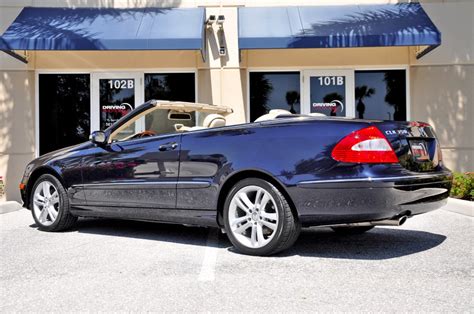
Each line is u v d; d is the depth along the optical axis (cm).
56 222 588
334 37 829
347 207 412
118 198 542
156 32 855
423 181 421
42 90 967
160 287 367
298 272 402
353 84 962
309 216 427
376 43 823
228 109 654
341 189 411
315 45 831
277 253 466
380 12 912
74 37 830
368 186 402
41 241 539
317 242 523
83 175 570
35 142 958
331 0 963
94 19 906
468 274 395
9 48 820
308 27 869
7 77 949
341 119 434
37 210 607
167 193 505
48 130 968
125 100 970
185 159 495
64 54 960
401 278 385
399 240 531
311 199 423
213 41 962
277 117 488
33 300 344
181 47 834
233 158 463
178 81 972
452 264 425
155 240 540
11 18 942
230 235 464
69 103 970
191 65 962
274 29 868
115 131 568
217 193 471
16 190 944
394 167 408
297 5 960
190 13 927
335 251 478
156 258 454
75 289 365
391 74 959
